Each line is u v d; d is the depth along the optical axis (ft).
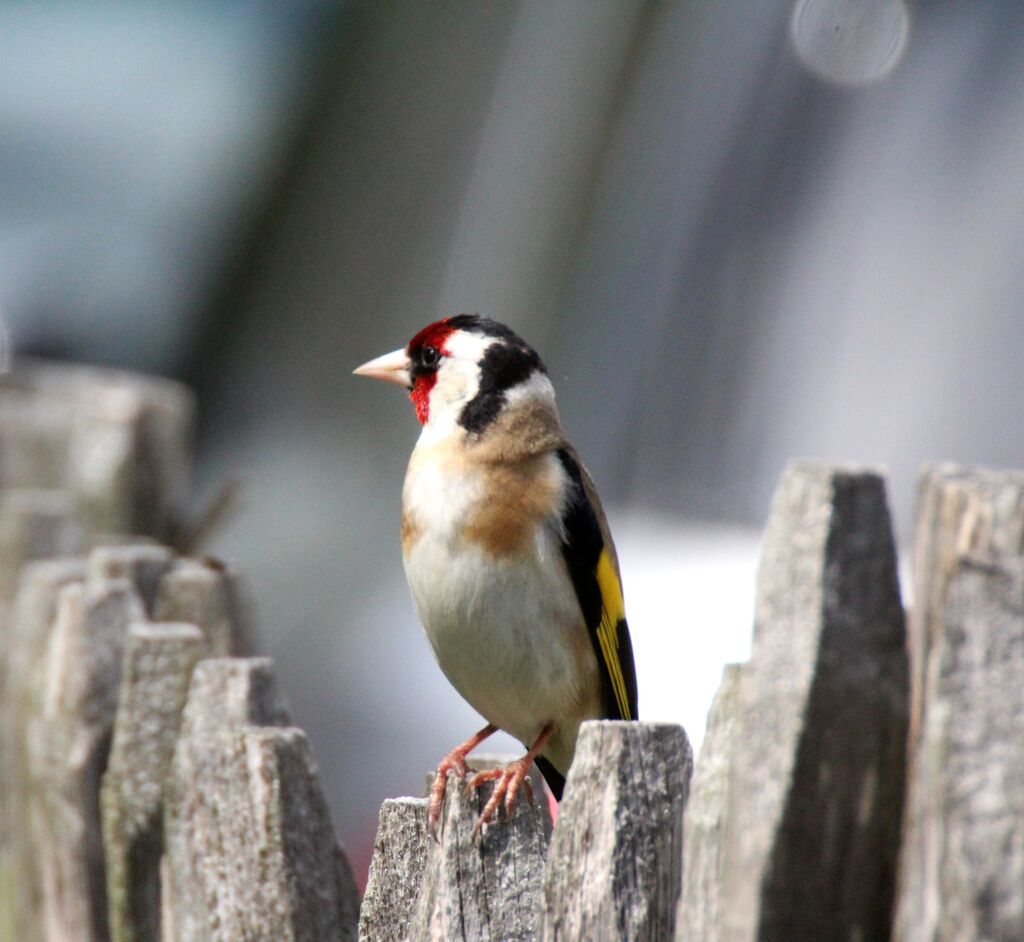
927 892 8.38
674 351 42.29
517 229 49.32
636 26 48.49
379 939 12.76
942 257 37.86
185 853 13.94
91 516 24.39
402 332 52.54
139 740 15.37
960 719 8.26
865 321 38.68
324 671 40.70
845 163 40.57
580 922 10.52
